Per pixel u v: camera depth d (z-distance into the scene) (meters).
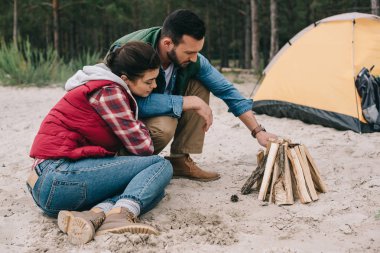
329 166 3.98
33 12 21.33
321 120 5.78
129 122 2.71
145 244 2.50
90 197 2.69
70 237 2.55
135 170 2.73
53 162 2.66
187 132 3.52
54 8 18.59
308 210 3.01
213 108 7.47
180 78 3.30
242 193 3.32
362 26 6.07
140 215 2.91
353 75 5.68
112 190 2.74
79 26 30.36
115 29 35.16
